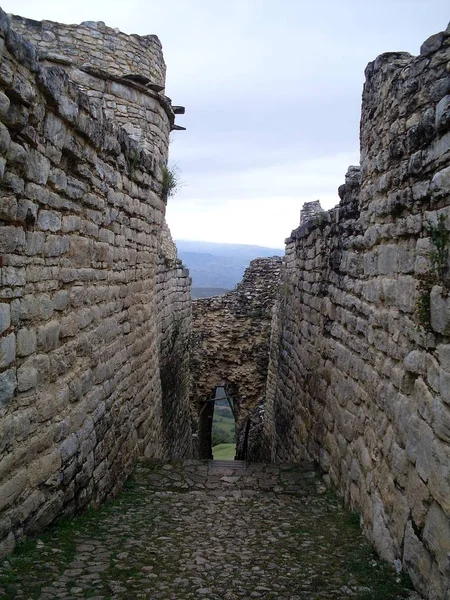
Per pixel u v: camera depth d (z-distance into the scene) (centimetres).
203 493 695
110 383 640
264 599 377
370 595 384
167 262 1305
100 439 590
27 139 396
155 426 941
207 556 464
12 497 384
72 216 508
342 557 474
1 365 365
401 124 472
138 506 621
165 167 979
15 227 386
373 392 544
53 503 455
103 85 878
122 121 892
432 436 382
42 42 890
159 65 1017
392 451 469
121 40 941
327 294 811
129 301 745
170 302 1368
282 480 758
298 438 978
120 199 679
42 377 435
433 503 375
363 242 598
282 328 1309
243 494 696
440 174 382
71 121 474
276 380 1386
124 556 441
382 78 530
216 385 2075
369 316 572
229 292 2130
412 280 442
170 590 383
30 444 412
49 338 451
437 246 385
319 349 852
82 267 540
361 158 616
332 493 699
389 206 496
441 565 353
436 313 383
